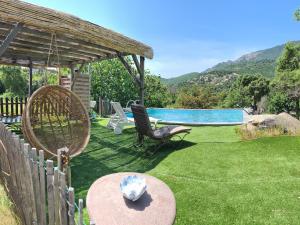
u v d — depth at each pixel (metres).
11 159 3.60
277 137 7.74
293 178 5.02
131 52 8.05
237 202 4.11
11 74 23.48
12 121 9.09
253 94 22.12
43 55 10.69
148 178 3.08
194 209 3.90
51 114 7.42
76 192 4.52
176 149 7.21
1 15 4.78
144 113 7.00
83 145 5.71
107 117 14.79
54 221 2.56
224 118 15.76
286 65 20.58
